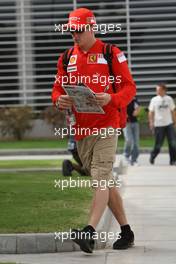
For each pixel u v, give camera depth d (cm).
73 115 1923
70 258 1877
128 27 6981
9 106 6931
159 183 3431
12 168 3900
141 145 6022
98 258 1872
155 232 2212
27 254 1938
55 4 7031
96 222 1877
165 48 7044
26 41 7044
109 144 1909
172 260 1844
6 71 7069
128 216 2494
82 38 1895
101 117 1905
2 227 2053
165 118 4553
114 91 1922
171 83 7075
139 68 7069
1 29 7056
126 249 1983
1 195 2636
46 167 3922
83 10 1905
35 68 7081
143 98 7075
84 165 1975
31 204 2448
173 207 2678
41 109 7081
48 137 6875
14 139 6850
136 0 7006
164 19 7038
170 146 4550
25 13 6994
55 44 7062
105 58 1902
